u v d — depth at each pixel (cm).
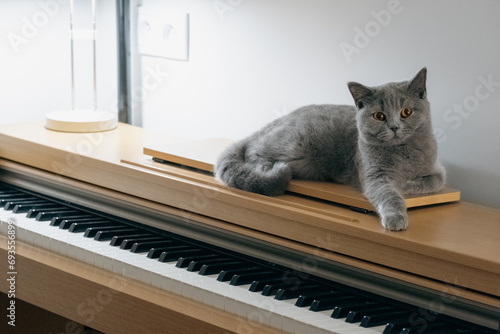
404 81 125
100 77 208
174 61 188
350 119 136
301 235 122
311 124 137
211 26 178
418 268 108
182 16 182
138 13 191
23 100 226
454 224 118
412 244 107
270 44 168
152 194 144
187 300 117
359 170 129
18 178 171
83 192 157
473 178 140
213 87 182
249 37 171
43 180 165
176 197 140
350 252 116
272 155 138
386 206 115
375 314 108
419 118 121
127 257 130
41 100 223
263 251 128
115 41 200
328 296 114
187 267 127
